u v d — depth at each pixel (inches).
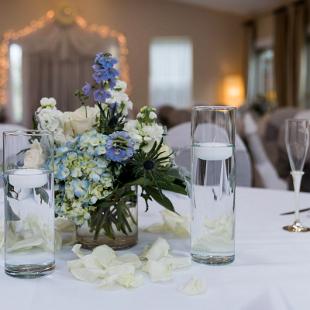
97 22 393.7
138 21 397.4
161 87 402.0
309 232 45.9
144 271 34.8
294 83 322.0
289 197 63.6
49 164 35.2
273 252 39.7
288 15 331.6
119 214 38.6
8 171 34.5
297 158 47.9
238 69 405.4
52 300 30.0
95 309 28.8
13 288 31.9
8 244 34.2
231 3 369.7
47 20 387.9
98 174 37.0
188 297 30.6
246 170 80.7
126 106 41.1
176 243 42.6
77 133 40.0
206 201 36.6
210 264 36.4
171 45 400.8
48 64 385.7
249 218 51.7
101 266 34.3
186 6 398.6
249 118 121.3
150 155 38.5
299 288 32.2
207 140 36.8
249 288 31.9
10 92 385.1
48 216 34.7
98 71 38.9
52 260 34.8
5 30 386.9
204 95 403.5
